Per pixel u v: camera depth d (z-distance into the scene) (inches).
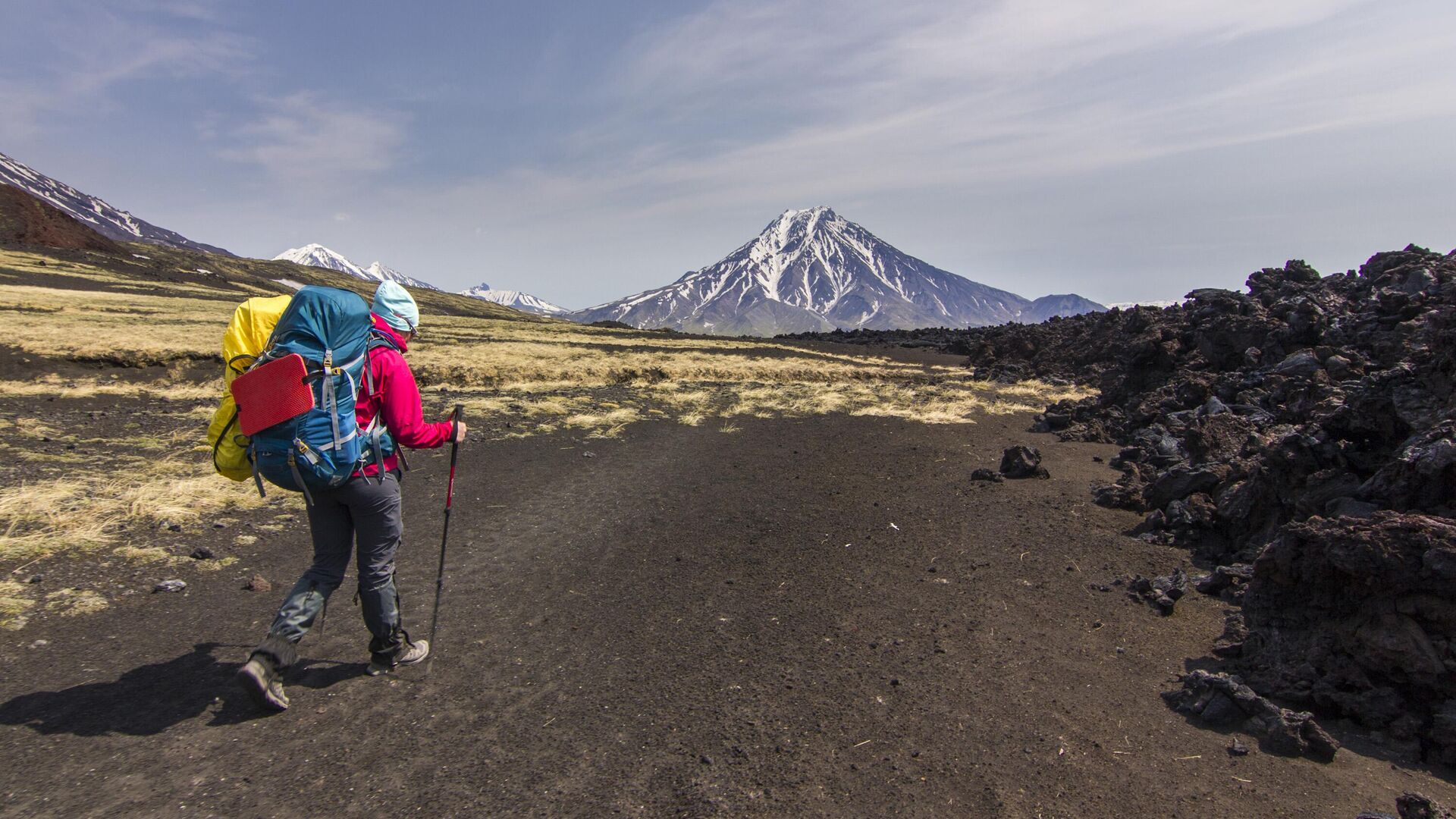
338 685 186.9
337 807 138.1
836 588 268.2
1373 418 283.4
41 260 2901.1
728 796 144.3
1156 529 330.3
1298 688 187.0
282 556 290.2
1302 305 651.5
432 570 284.0
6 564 255.3
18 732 157.3
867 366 1515.7
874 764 156.8
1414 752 166.2
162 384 811.4
